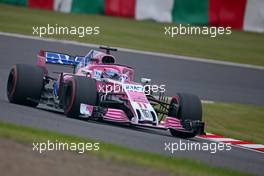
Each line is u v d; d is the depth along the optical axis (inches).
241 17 4347.9
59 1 4252.0
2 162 1234.0
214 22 4306.1
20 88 2018.9
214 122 2402.8
